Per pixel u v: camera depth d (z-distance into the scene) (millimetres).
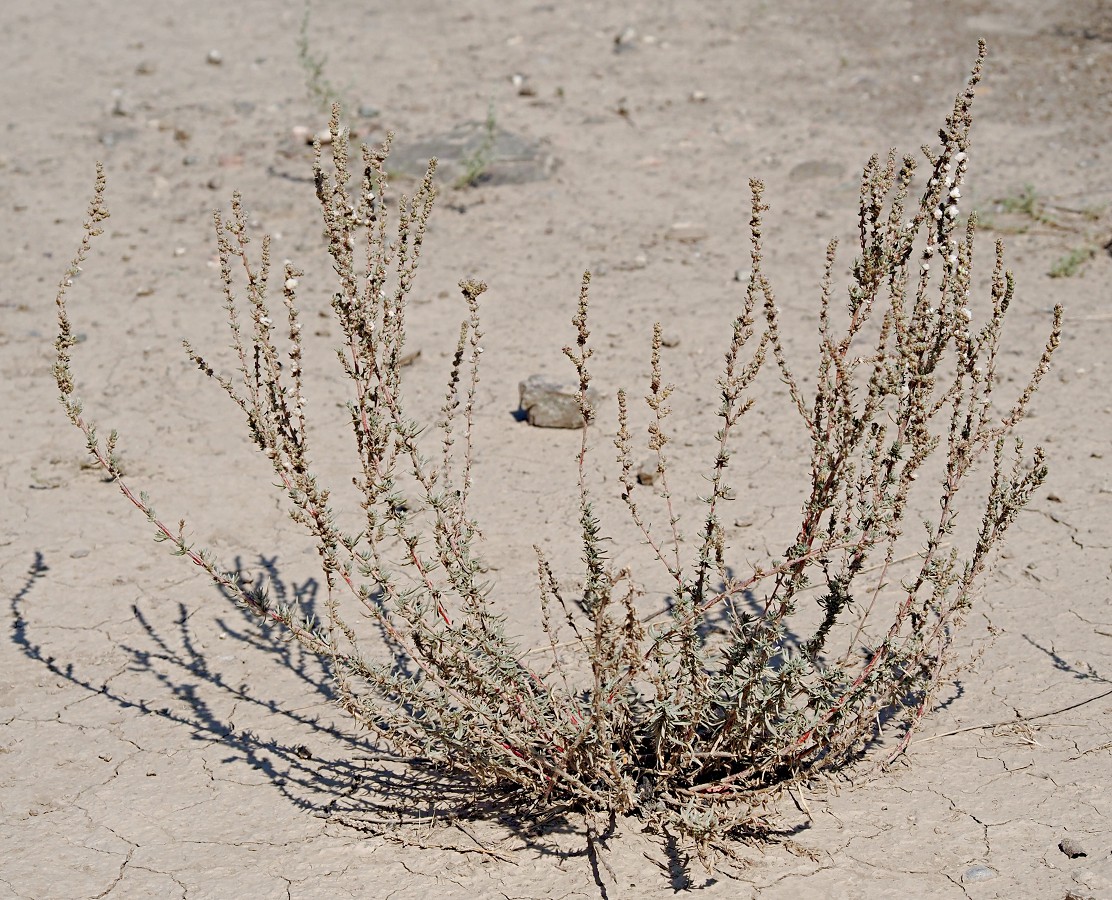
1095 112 10586
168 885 3479
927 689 3896
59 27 14383
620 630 3492
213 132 10875
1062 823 3561
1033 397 6238
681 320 7355
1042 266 7871
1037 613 4578
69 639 4680
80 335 7262
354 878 3492
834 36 13031
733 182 9617
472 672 3539
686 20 13703
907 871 3422
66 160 10352
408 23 13992
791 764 3725
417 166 9789
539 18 13953
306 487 3492
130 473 5879
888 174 3441
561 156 10227
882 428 3619
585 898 3377
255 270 8188
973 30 13000
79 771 3973
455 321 7473
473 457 5941
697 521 5305
